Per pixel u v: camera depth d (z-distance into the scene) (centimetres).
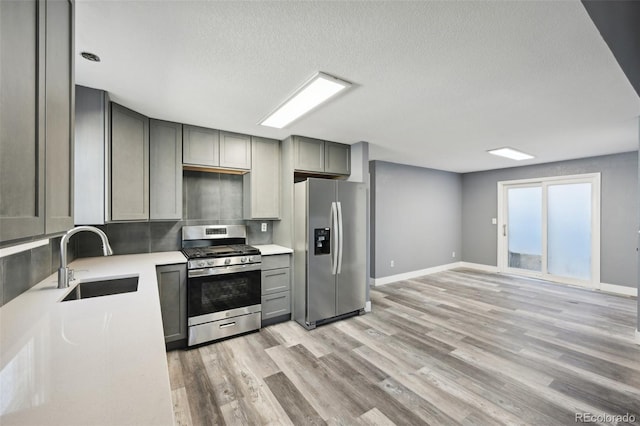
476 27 142
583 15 132
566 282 502
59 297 143
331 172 363
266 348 266
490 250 611
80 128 205
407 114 263
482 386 209
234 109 250
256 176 335
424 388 206
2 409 62
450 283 513
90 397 67
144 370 79
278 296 325
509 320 336
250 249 310
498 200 594
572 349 264
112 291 190
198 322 265
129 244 286
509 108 249
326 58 170
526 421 174
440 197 613
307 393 200
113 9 127
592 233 470
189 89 210
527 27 141
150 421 59
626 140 357
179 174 284
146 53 163
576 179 489
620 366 235
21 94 70
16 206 68
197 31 144
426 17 134
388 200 523
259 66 179
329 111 255
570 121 282
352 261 346
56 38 93
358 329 311
